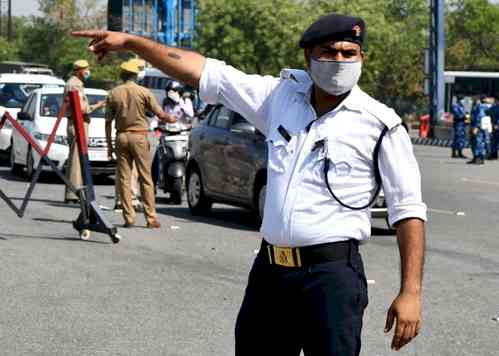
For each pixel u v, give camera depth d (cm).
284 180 602
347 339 585
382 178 595
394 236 1784
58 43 9381
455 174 3450
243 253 1545
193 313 1115
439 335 1047
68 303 1154
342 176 593
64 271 1348
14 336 1003
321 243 592
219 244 1633
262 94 623
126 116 1775
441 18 5741
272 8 5856
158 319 1084
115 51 625
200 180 2034
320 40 583
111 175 2928
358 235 599
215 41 6078
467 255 1584
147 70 6531
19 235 1667
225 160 1934
